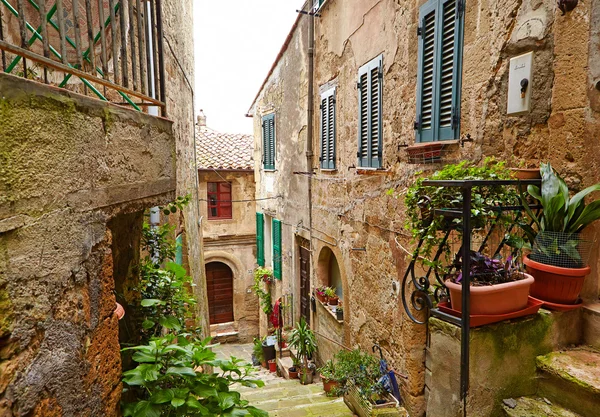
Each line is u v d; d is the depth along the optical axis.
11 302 1.02
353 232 5.44
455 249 3.32
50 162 1.19
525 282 1.91
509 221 2.16
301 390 5.91
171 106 4.62
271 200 10.07
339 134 5.89
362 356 4.76
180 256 5.18
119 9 1.81
